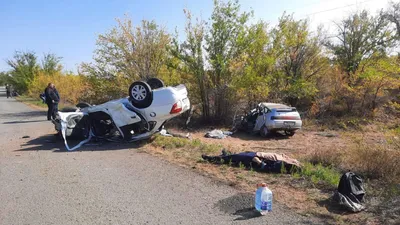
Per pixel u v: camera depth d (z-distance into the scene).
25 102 34.84
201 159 7.60
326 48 20.72
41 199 5.01
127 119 9.59
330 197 5.02
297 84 17.33
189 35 14.88
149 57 16.64
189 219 4.26
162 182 5.87
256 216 4.34
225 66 14.96
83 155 8.18
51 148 9.09
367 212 4.46
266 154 7.04
